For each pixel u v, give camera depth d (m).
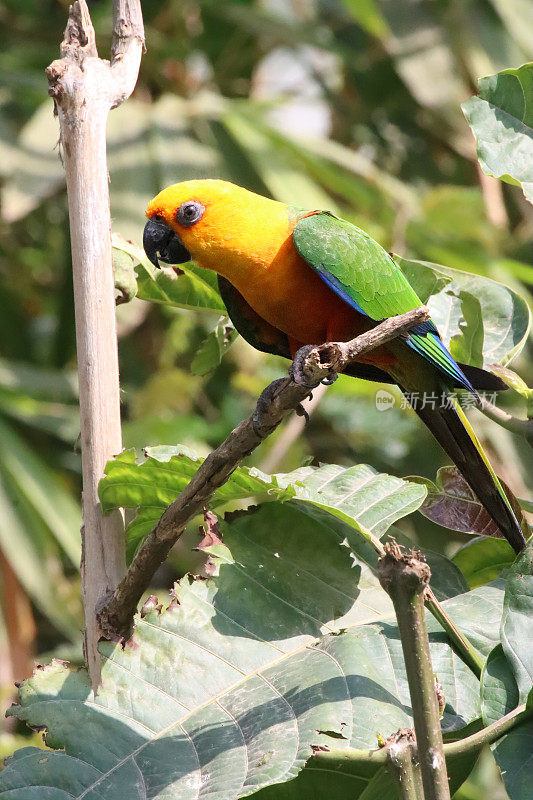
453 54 12.63
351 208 14.18
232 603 4.86
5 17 14.55
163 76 13.20
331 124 15.20
